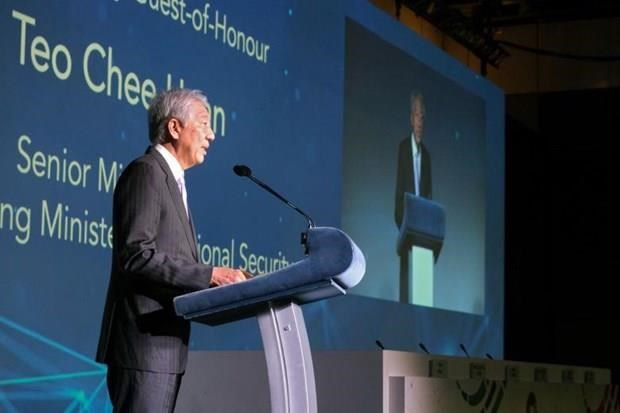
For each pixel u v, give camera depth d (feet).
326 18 25.98
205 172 21.34
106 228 18.25
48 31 17.25
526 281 42.06
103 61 18.45
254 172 22.95
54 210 17.12
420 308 29.53
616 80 41.29
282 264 23.75
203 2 21.39
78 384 17.33
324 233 9.70
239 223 22.33
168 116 11.77
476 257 33.32
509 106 42.14
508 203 41.45
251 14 23.06
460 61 36.01
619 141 41.65
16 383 16.17
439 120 31.48
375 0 33.14
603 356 42.24
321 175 25.44
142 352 10.81
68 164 17.48
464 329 32.14
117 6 18.86
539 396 18.90
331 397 15.03
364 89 27.55
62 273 17.20
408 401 14.78
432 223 30.60
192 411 15.51
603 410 21.74
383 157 28.27
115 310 11.05
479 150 33.91
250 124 22.85
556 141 42.29
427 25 36.40
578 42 41.55
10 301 16.17
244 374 15.29
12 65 16.49
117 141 18.67
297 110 24.61
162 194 11.12
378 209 27.86
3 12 16.39
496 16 37.11
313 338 24.44
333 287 9.80
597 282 42.55
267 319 10.10
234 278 10.69
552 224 42.88
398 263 28.63
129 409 10.81
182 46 20.68
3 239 16.11
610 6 39.29
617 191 41.98
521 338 41.78
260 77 23.27
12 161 16.37
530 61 41.98
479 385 16.76
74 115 17.70
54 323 16.97
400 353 15.28
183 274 10.54
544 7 39.96
